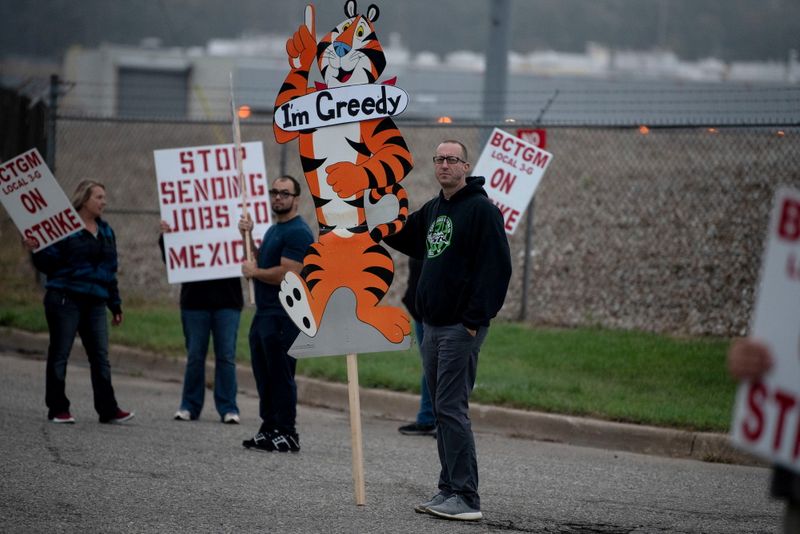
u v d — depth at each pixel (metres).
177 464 31.89
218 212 43.00
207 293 40.09
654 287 59.12
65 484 28.80
